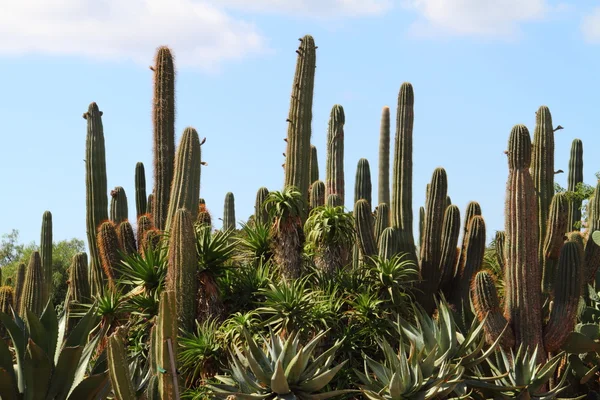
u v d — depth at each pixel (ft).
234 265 38.04
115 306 36.35
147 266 36.70
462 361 32.71
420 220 71.97
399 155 49.37
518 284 38.50
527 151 38.86
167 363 24.20
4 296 41.16
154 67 48.11
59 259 115.24
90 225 49.83
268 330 35.65
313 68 48.01
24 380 25.62
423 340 33.04
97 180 49.98
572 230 61.46
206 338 33.60
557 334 38.86
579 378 41.55
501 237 48.65
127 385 23.63
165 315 24.25
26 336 26.43
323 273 39.52
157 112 47.73
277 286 36.68
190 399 33.12
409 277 43.96
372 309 37.04
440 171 47.24
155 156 47.57
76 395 25.35
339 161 53.83
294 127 47.37
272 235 39.65
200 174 42.34
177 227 34.58
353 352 35.86
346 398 34.45
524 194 38.75
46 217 63.77
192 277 34.63
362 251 45.01
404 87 50.01
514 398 33.12
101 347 35.91
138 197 59.06
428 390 29.89
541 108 50.67
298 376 27.86
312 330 35.55
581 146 63.31
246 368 29.58
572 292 38.93
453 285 47.50
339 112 54.13
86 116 50.78
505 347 38.06
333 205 46.65
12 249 135.44
